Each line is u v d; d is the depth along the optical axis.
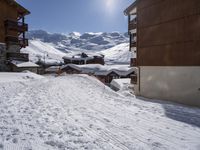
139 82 22.27
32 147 5.64
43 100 12.38
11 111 9.36
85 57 101.75
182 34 16.83
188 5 16.23
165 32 18.64
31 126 7.38
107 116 9.45
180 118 9.77
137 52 22.47
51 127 7.40
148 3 20.83
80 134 6.85
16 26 37.31
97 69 62.56
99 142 6.23
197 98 15.53
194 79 15.80
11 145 5.70
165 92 18.66
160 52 19.25
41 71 76.56
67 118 8.73
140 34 22.05
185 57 16.53
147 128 7.86
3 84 18.88
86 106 11.47
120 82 32.53
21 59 38.97
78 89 18.06
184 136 7.05
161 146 6.11
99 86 21.00
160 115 10.27
